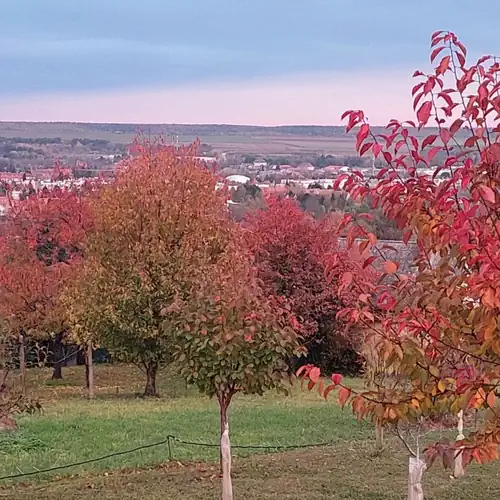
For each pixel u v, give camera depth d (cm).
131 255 2216
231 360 862
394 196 387
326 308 2695
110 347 2308
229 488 881
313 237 2762
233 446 1284
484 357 377
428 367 394
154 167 2370
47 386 2609
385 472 1062
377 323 431
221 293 877
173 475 1061
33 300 2492
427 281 382
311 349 2811
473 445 389
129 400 2142
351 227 414
